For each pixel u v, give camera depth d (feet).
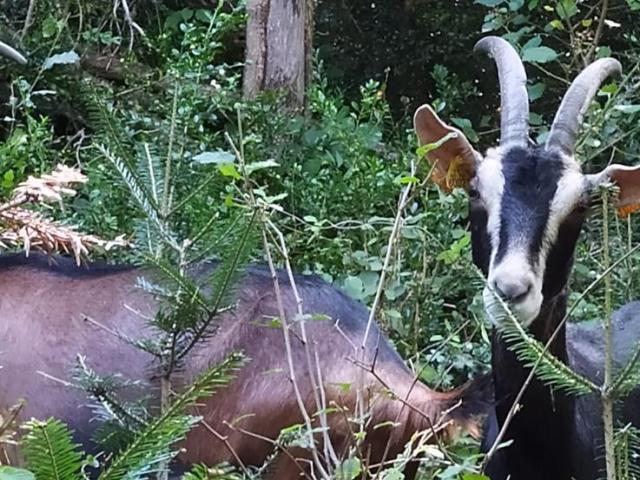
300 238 21.47
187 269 12.20
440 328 20.63
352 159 24.14
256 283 14.99
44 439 7.17
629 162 25.79
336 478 11.65
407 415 14.25
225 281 10.51
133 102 26.48
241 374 14.35
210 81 28.81
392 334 19.69
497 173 14.49
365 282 19.76
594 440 15.40
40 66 27.07
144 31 30.40
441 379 18.25
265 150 25.03
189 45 26.86
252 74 27.32
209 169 18.56
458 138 15.44
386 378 14.44
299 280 15.28
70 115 27.37
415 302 20.04
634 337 17.95
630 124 25.81
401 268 20.93
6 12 29.94
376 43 37.29
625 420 16.22
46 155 23.11
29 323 14.87
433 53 36.94
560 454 14.87
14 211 10.63
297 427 11.80
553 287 14.21
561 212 14.14
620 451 9.84
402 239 20.66
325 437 12.17
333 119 25.52
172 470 14.15
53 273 15.49
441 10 36.73
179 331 10.72
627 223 21.25
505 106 15.66
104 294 15.06
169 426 7.76
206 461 14.28
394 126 29.19
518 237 13.91
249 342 14.51
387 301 19.85
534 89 24.76
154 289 10.78
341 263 20.58
